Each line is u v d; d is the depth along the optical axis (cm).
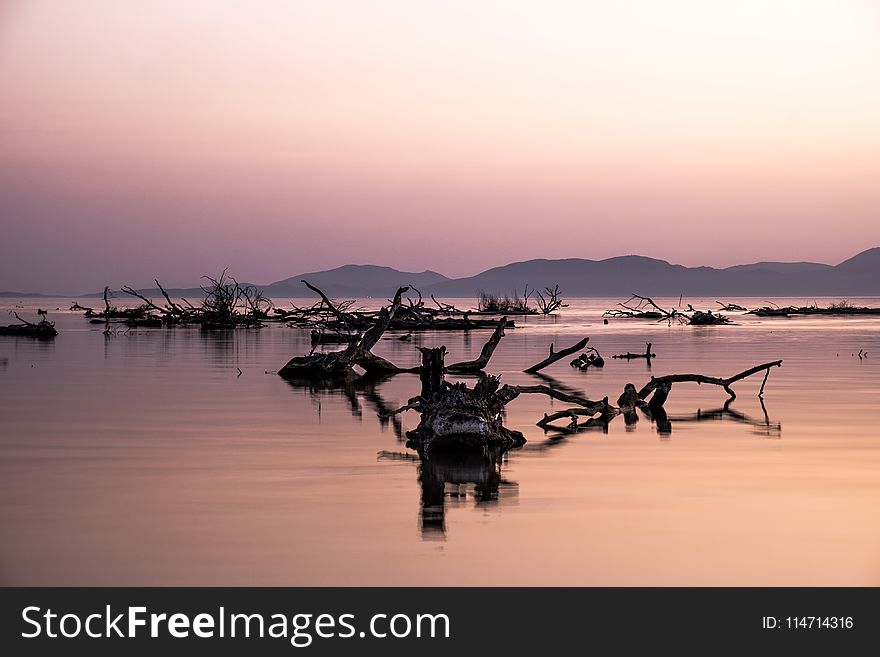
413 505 1445
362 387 3388
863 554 1199
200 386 3328
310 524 1331
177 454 1900
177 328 8806
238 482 1619
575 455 1897
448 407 1945
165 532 1291
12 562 1170
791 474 1683
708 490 1543
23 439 2083
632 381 3572
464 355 5125
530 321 11744
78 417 2456
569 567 1151
